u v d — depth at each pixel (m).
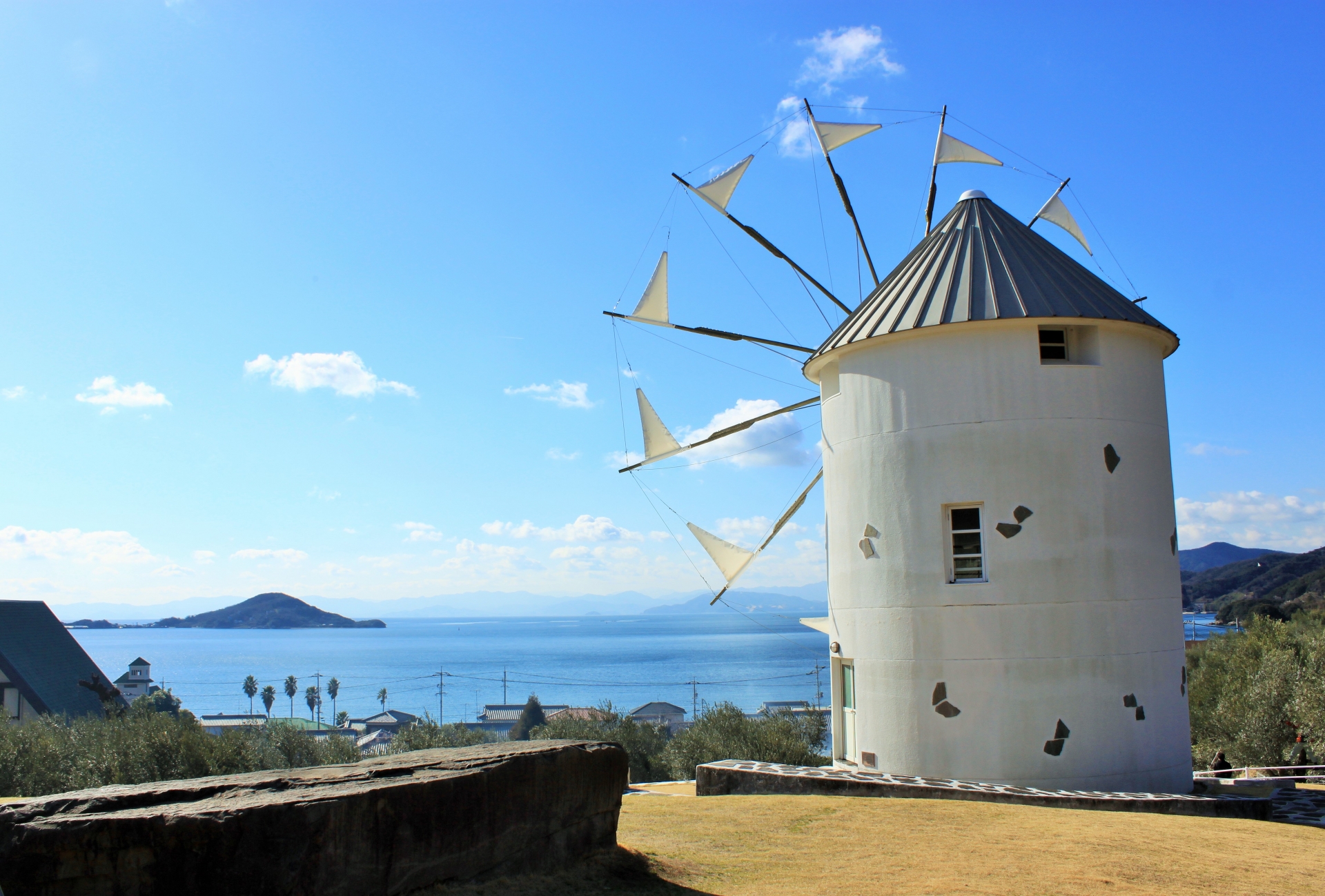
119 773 34.66
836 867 9.82
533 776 8.52
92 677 74.31
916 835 11.63
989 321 17.20
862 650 18.27
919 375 17.83
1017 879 9.44
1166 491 18.17
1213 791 18.12
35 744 34.97
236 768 36.94
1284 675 33.28
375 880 6.76
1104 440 17.34
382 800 6.88
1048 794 14.63
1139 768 16.70
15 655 65.75
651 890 8.53
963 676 16.84
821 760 38.50
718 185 23.09
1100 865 10.20
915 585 17.39
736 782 16.97
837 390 20.06
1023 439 17.09
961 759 16.66
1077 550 16.86
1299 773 23.11
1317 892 9.49
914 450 17.72
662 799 14.58
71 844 5.86
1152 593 17.42
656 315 23.44
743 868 9.71
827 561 20.03
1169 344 18.86
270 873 6.12
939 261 18.88
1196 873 10.10
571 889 8.27
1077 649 16.62
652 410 24.89
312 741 43.56
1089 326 17.53
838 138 23.36
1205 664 44.34
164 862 5.96
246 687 189.50
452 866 7.47
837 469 19.38
